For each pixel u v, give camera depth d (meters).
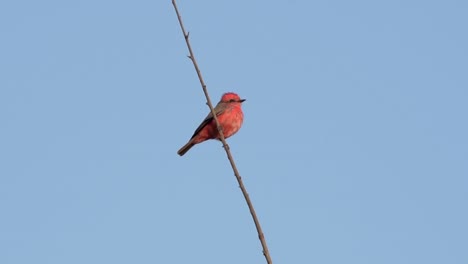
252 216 8.20
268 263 7.86
